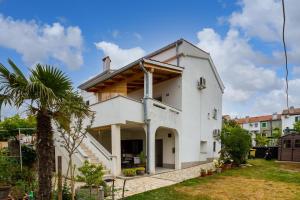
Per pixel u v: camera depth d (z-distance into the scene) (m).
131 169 14.39
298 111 51.88
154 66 16.17
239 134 19.20
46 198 6.15
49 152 6.30
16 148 15.15
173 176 14.64
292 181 13.12
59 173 6.92
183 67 18.48
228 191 10.74
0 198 8.04
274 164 21.14
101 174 8.83
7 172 9.85
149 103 15.47
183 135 18.48
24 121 16.75
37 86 5.75
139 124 15.89
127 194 10.08
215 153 22.33
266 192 10.60
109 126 15.58
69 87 6.71
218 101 23.77
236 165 19.09
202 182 12.71
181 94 18.44
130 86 20.92
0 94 5.96
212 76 22.69
